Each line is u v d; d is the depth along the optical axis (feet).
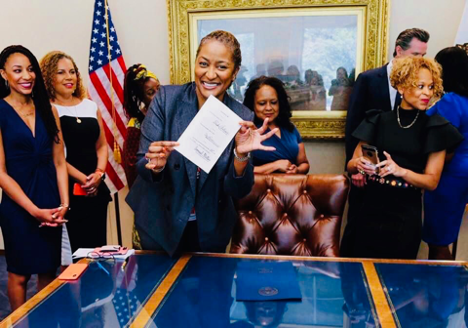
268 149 4.33
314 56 9.48
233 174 4.58
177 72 9.84
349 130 8.91
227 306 3.94
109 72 9.73
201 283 4.42
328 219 6.51
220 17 9.57
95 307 3.92
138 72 8.02
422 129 5.99
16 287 6.97
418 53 8.04
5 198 6.77
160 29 10.00
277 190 6.70
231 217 5.31
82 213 8.00
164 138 4.78
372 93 8.63
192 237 5.48
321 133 9.71
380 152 6.29
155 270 4.75
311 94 9.64
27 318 3.73
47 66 7.92
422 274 4.61
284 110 8.28
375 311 3.83
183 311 3.85
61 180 7.19
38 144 6.84
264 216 6.63
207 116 4.40
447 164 7.52
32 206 6.62
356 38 9.25
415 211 6.14
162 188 4.99
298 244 6.50
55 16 10.28
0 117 6.57
